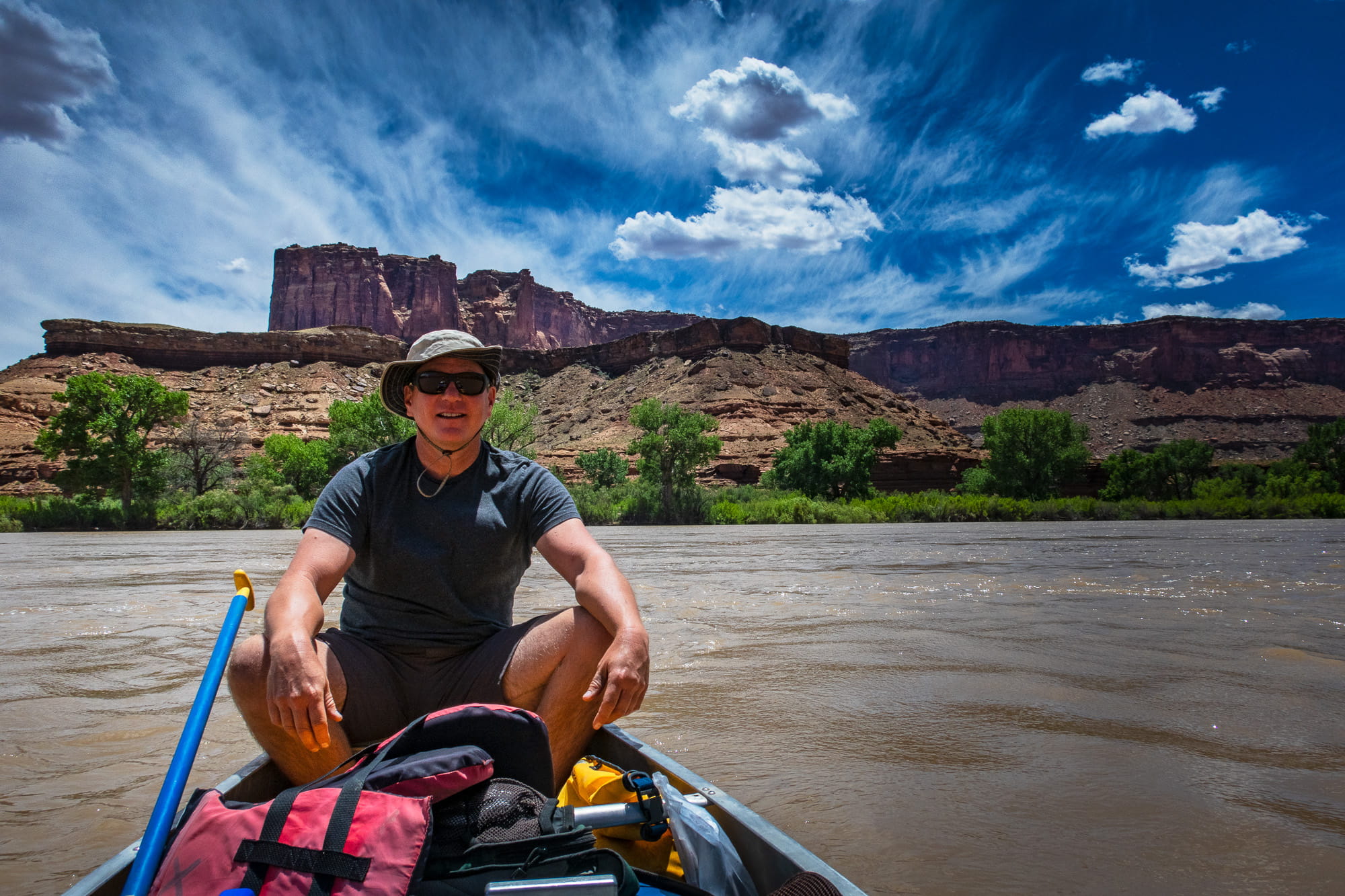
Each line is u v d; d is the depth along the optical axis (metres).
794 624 7.20
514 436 49.72
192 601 9.33
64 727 3.91
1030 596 9.35
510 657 2.24
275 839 1.25
